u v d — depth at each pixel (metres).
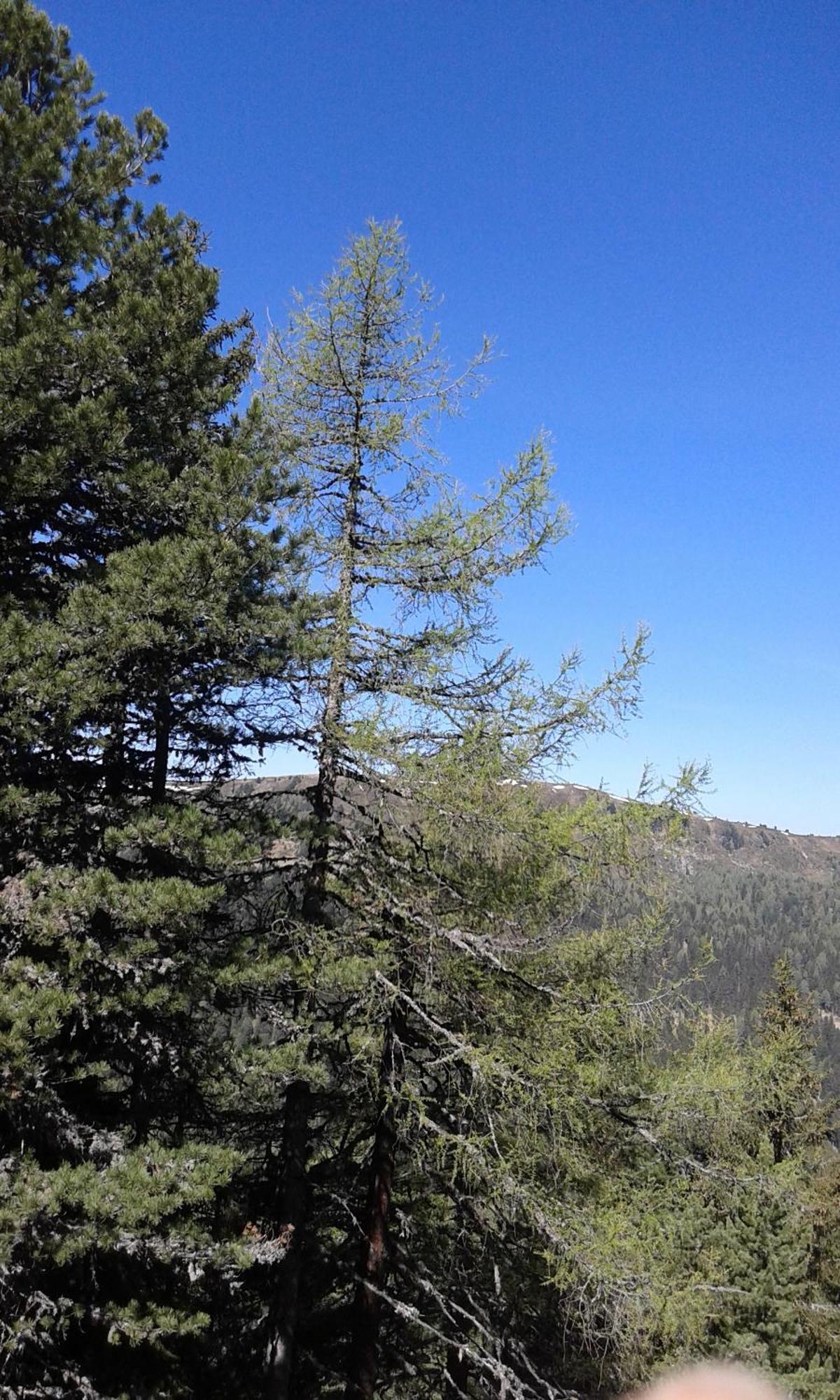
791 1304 15.24
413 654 9.62
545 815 8.28
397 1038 9.00
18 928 7.44
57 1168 7.55
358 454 10.41
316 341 10.27
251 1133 9.88
